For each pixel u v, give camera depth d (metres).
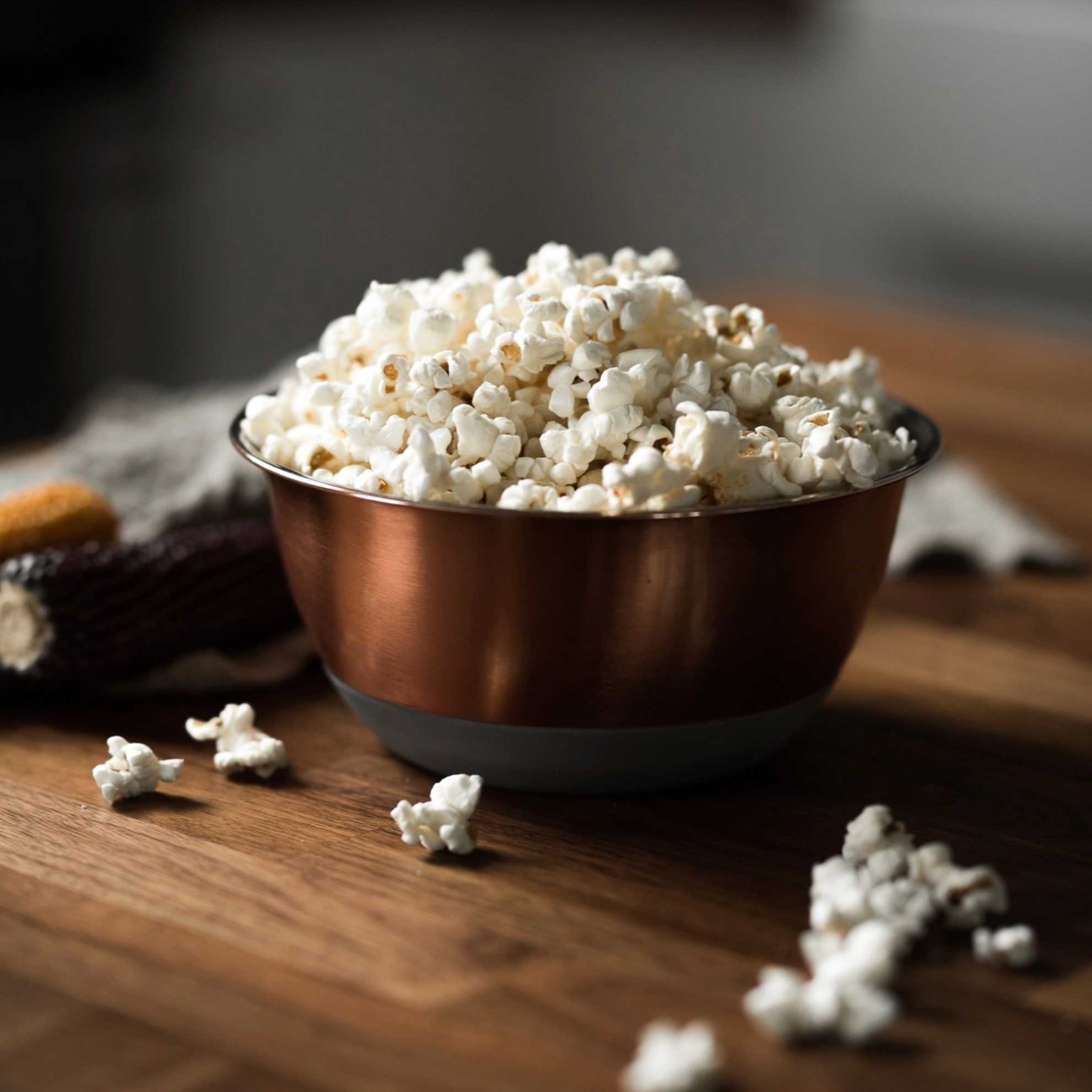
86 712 0.75
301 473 0.68
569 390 0.67
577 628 0.65
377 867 0.65
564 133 2.47
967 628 0.84
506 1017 0.58
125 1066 0.56
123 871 0.64
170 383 2.20
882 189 2.21
